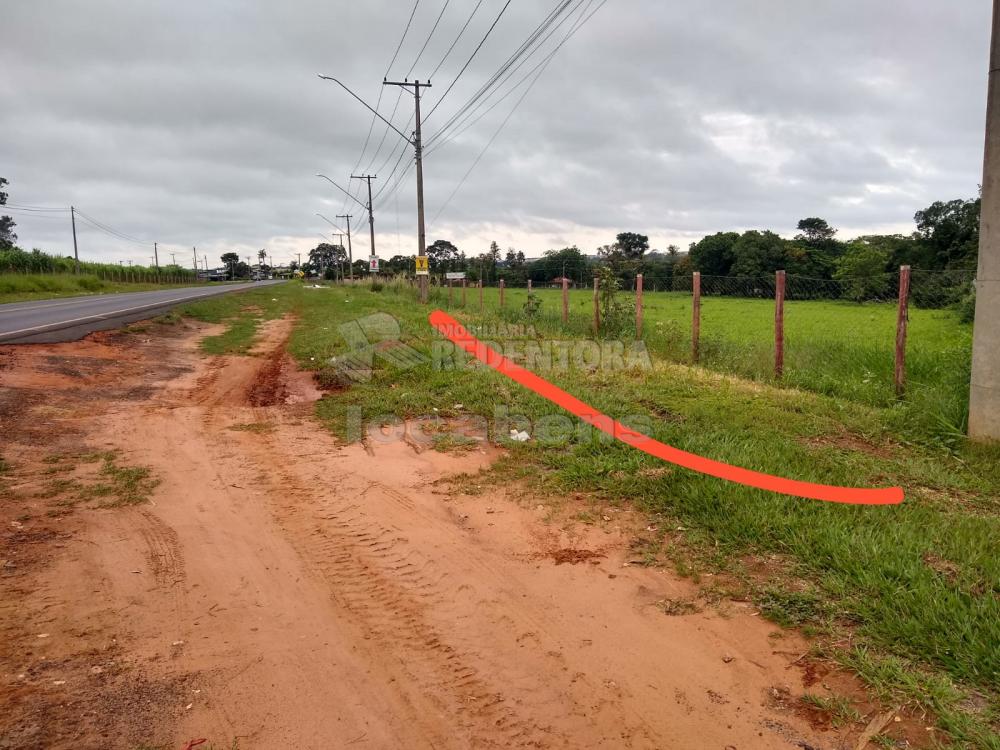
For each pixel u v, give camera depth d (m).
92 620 3.21
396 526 4.53
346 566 3.94
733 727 2.56
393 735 2.51
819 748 2.44
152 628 3.17
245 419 7.64
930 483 5.20
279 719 2.56
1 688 2.63
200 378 10.32
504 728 2.56
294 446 6.52
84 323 15.36
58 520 4.39
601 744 2.48
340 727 2.54
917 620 3.11
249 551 4.11
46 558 3.83
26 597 3.38
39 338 12.05
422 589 3.67
